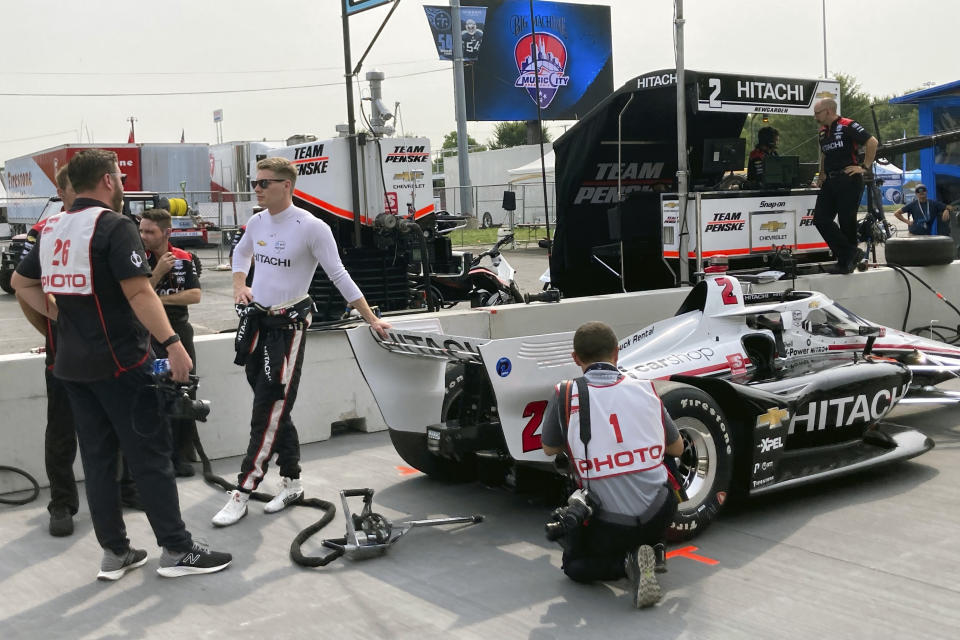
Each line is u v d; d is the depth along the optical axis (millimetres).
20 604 4105
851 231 9906
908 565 4336
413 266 11797
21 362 5824
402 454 5762
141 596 4164
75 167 4141
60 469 5008
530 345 4645
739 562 4422
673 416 4539
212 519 5133
